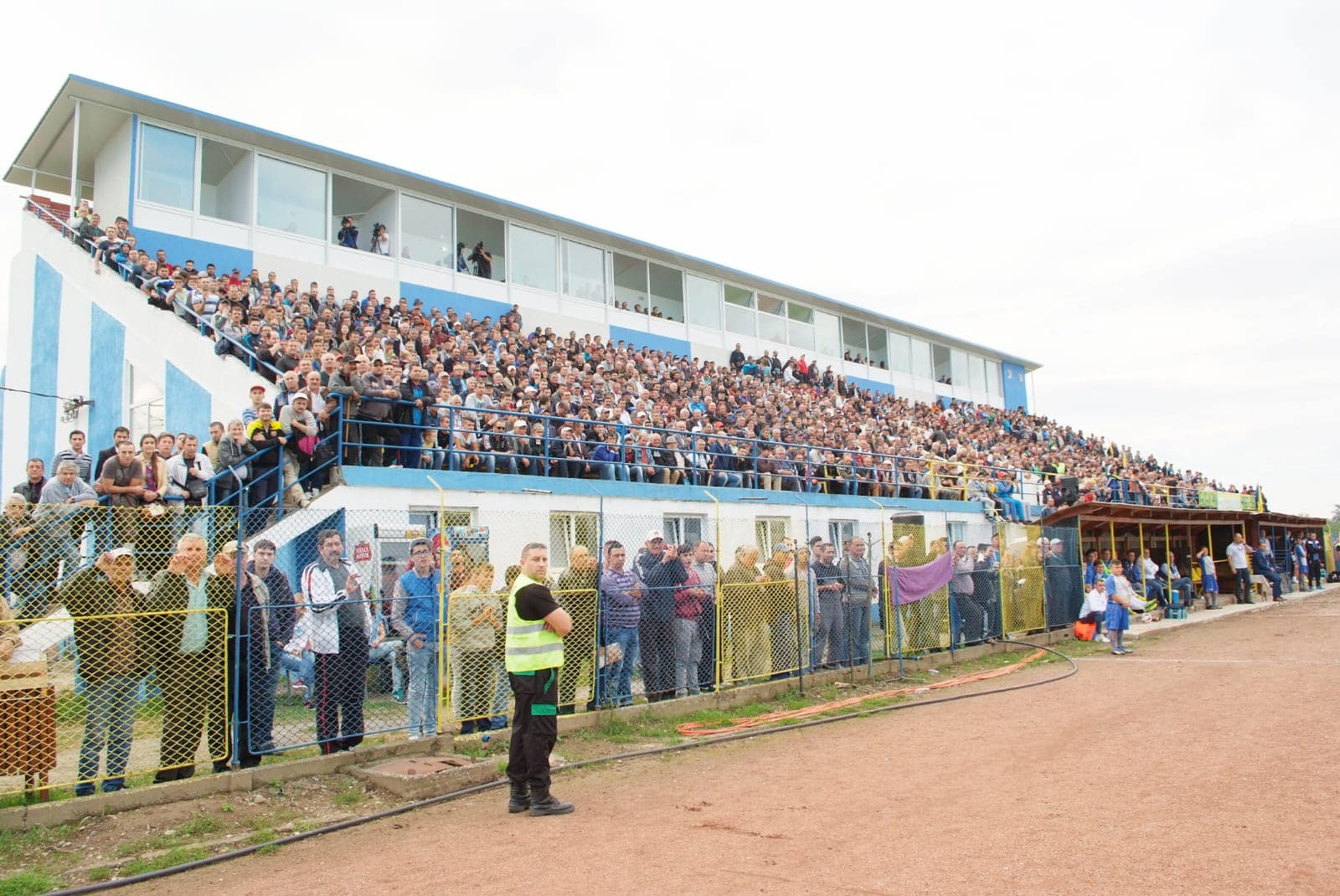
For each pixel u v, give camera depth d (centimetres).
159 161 1984
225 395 1417
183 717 790
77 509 806
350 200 2364
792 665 1330
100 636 752
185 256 1997
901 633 1493
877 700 1250
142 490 1016
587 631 1092
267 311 1652
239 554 836
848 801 752
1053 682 1381
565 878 588
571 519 1525
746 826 690
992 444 3534
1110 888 535
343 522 1223
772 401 2784
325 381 1364
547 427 1591
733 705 1209
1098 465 3831
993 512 2564
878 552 1952
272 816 746
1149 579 2395
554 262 2791
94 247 1812
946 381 4422
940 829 664
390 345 1766
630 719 1092
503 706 1018
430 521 1332
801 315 3712
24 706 709
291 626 875
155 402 1600
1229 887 532
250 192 2119
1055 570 1991
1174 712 1091
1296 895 517
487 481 1418
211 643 805
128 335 1688
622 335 2952
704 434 1898
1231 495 2995
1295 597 3083
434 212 2494
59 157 2147
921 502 2342
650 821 711
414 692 966
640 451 1831
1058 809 704
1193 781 770
